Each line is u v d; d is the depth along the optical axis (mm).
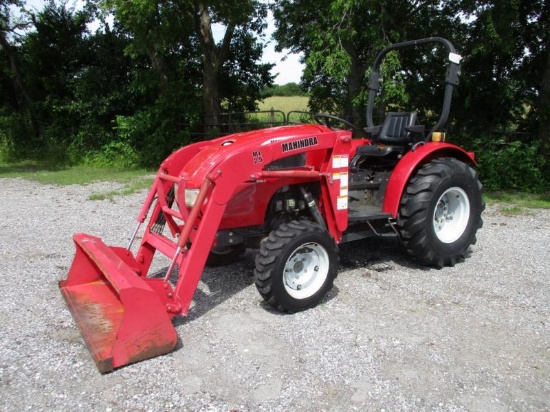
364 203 4832
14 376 2863
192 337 3326
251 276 4516
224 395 2676
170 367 2949
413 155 4555
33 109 15797
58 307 3834
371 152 4797
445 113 4832
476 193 4848
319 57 9820
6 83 17234
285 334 3361
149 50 13109
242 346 3199
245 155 3561
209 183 3418
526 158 9203
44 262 4949
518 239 5793
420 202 4383
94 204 8008
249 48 15305
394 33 9758
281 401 2623
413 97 11414
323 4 10531
